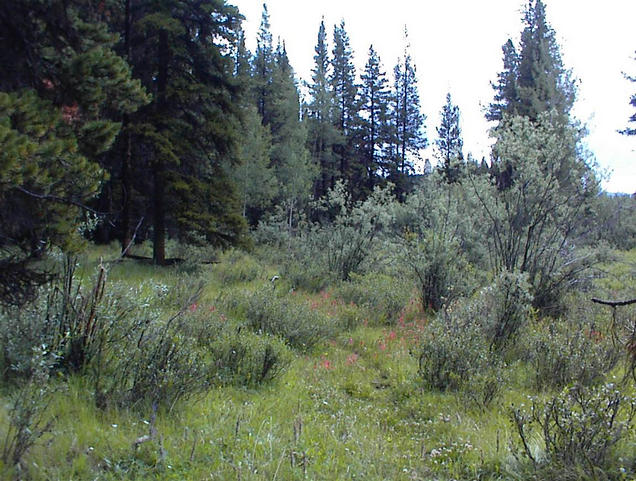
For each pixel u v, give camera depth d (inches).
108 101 242.7
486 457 188.2
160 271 578.2
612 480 154.9
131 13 627.8
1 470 130.9
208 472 153.0
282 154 1526.8
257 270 661.3
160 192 629.0
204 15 641.0
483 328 343.0
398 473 175.8
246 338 284.5
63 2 220.2
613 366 277.1
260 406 223.8
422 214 633.6
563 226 470.3
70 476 137.6
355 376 294.8
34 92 202.4
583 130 461.7
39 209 188.2
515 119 467.8
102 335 213.2
